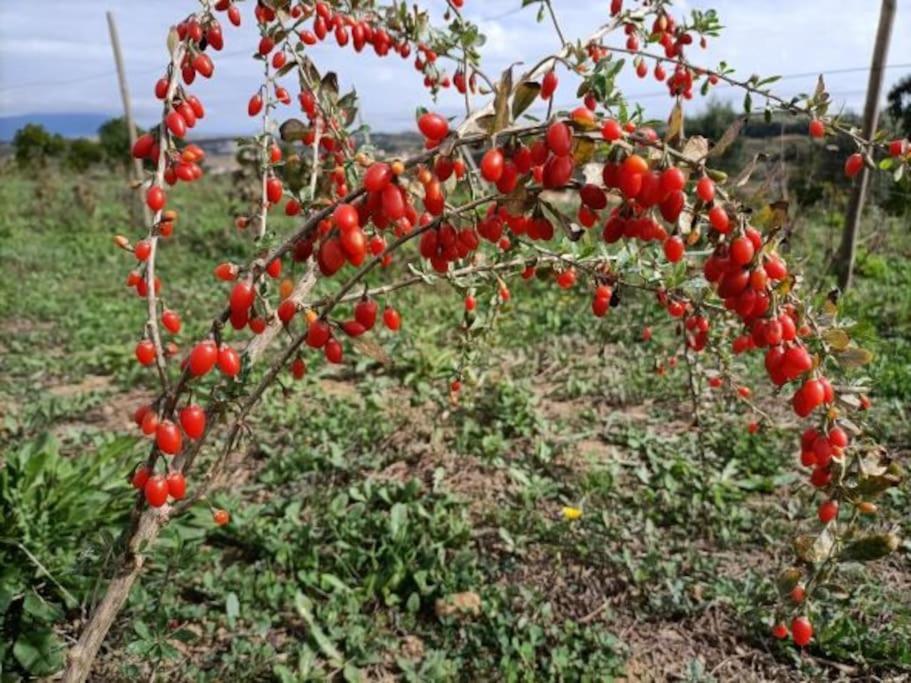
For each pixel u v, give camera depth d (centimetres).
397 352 662
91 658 181
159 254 1255
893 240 1045
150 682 255
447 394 552
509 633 317
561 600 344
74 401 610
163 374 172
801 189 981
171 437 161
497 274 221
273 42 220
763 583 339
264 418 548
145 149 188
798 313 149
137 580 328
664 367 473
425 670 299
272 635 326
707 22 259
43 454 355
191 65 195
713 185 130
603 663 298
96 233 1468
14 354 755
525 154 128
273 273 170
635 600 342
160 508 177
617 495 424
